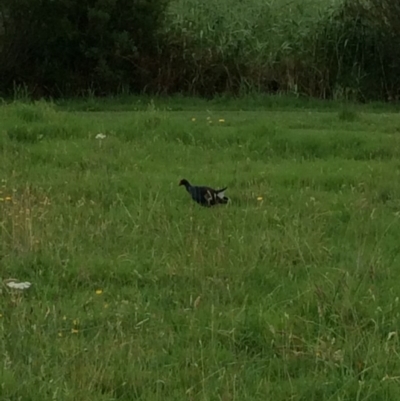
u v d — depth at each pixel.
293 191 10.42
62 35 21.73
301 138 13.30
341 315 6.46
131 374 5.69
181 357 5.99
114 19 22.17
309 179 11.00
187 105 20.33
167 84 22.25
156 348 6.13
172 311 6.75
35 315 6.58
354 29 22.14
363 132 14.47
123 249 8.15
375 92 21.89
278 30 22.50
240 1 23.36
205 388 5.55
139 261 7.83
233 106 20.19
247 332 6.39
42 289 7.18
